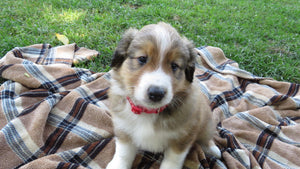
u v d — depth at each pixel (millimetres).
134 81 346
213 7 1218
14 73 592
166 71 346
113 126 461
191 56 393
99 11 1001
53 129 499
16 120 471
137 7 1092
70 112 534
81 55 727
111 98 407
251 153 494
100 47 776
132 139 413
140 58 350
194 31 957
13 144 437
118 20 921
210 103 628
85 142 483
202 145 483
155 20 973
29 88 596
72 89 617
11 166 420
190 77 388
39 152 447
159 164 445
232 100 656
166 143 400
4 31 777
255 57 844
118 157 418
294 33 1100
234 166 441
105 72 672
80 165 405
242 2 1380
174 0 1213
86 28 852
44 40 774
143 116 378
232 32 994
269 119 590
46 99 531
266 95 661
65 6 991
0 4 936
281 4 1474
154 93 315
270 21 1164
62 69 640
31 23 841
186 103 381
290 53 911
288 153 502
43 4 964
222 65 779
